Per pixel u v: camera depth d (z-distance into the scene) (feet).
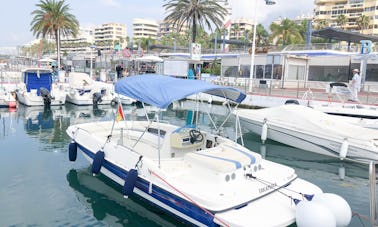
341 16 253.65
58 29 146.82
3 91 69.10
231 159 21.59
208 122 58.34
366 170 34.35
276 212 18.47
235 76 108.58
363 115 50.11
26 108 67.87
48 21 144.05
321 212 17.06
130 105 76.54
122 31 514.27
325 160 37.47
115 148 25.84
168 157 26.48
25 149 37.88
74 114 63.41
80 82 75.82
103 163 26.68
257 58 101.09
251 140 45.50
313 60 101.76
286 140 41.93
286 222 17.63
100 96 72.49
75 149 30.76
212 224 18.08
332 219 17.11
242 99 26.73
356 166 35.60
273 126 42.47
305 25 230.48
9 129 48.78
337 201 18.62
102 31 516.32
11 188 26.61
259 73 101.14
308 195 20.07
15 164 32.50
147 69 119.96
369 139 35.29
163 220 21.84
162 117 63.72
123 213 22.84
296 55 97.60
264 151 40.52
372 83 90.43
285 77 95.61
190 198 19.25
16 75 92.07
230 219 17.47
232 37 336.08
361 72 87.30
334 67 97.55
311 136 39.14
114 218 22.18
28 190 26.30
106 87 76.07
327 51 111.24
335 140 37.09
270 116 43.70
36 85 71.77
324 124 39.29
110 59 141.18
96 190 26.37
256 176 22.13
